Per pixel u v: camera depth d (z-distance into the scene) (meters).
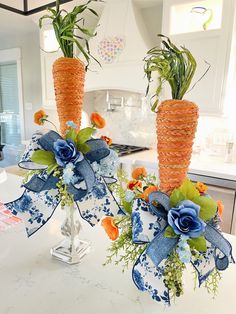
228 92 1.92
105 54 2.26
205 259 0.56
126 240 0.61
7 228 0.99
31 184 0.69
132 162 2.12
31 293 0.65
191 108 0.55
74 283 0.69
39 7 2.47
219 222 0.59
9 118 4.42
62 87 0.73
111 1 2.17
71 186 0.66
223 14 1.74
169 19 1.96
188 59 0.56
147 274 0.56
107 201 0.75
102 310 0.60
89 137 0.68
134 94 2.69
